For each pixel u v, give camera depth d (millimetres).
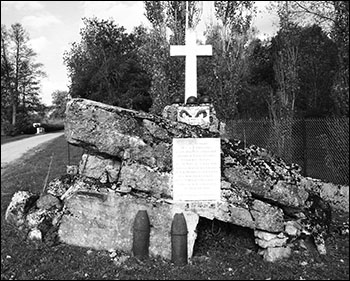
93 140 7727
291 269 6723
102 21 24609
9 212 8477
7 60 55875
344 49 15328
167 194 7477
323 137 14180
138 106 25766
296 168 8406
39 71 57969
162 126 8000
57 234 7570
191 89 10188
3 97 56000
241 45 23609
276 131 15602
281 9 21672
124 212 7363
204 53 10195
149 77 24234
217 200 7410
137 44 26516
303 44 24875
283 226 7445
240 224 7355
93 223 7422
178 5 19328
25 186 13258
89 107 7812
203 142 7535
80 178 8078
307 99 23656
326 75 22875
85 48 23219
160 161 7680
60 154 21672
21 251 7094
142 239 7012
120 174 7680
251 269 6676
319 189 10414
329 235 8164
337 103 15297
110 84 24250
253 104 27484
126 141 7691
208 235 7770
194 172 7473
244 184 7621
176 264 6781
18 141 34562
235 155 7887
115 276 6277
